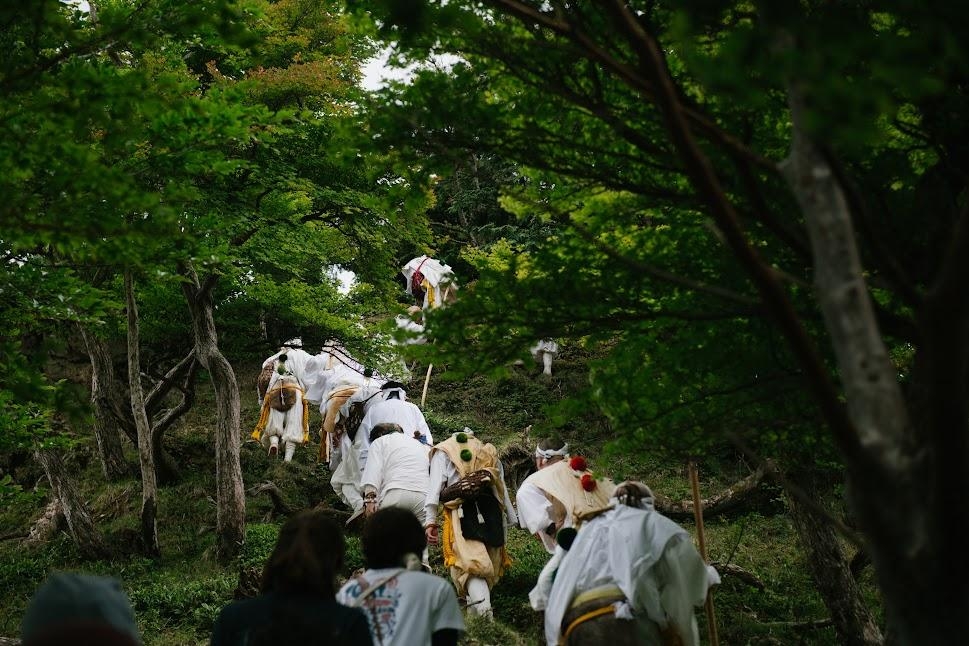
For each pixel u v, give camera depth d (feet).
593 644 16.30
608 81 15.70
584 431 53.26
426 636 12.02
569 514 24.52
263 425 51.06
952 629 8.66
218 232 19.80
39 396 14.53
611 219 16.83
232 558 39.58
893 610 9.02
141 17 14.78
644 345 17.63
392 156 16.42
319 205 45.24
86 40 14.56
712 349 17.13
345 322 42.93
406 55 15.44
